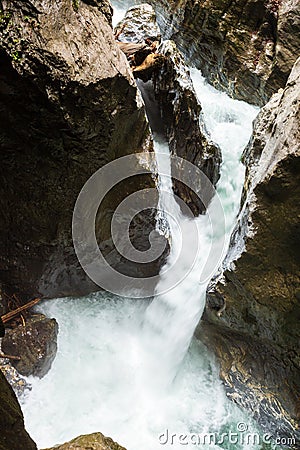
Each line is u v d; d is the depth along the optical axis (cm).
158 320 434
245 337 376
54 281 421
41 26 310
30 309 409
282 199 326
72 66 312
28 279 408
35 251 397
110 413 373
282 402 351
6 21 301
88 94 319
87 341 415
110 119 341
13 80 307
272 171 325
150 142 410
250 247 340
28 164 354
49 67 306
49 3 318
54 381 379
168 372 406
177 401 391
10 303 403
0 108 323
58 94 312
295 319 332
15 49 300
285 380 348
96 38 339
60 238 389
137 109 365
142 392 393
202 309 411
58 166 353
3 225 387
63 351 402
